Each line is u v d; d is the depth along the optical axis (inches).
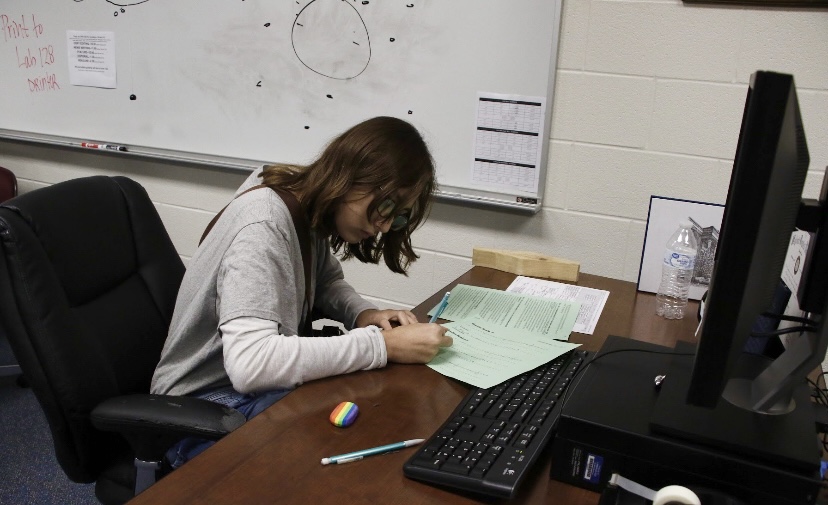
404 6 72.5
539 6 66.7
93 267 48.4
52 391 43.6
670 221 57.7
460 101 73.0
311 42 78.5
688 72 64.4
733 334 26.1
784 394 30.2
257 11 80.4
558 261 62.1
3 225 42.4
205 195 91.7
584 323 51.7
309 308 52.3
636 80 66.4
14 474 73.8
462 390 40.1
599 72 67.4
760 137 23.4
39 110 98.2
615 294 58.9
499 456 31.7
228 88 85.1
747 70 62.4
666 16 63.7
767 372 32.7
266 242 43.3
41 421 84.3
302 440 34.1
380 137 43.8
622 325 51.6
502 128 72.0
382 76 76.0
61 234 46.2
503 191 74.0
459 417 35.7
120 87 91.6
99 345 46.8
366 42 75.6
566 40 67.7
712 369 26.8
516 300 54.8
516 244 76.3
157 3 85.6
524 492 30.8
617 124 68.2
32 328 42.9
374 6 73.9
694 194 67.6
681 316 53.9
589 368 35.7
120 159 95.4
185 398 42.6
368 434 34.9
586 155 70.3
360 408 37.5
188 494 29.5
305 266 47.9
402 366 42.8
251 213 44.5
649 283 59.5
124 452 48.2
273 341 40.8
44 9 92.7
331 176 44.4
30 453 77.7
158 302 53.5
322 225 47.1
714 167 66.1
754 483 27.3
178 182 92.7
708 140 65.6
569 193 72.2
